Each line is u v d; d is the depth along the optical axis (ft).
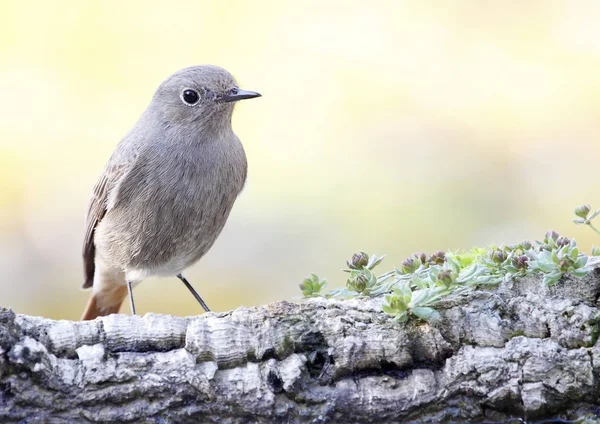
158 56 52.54
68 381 19.24
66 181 48.44
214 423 19.75
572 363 19.83
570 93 49.32
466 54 51.93
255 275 43.75
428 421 20.11
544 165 46.96
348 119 50.72
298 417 19.89
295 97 51.88
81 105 50.80
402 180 47.26
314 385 20.10
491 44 52.11
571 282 20.70
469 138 48.67
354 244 44.55
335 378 20.18
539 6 52.39
